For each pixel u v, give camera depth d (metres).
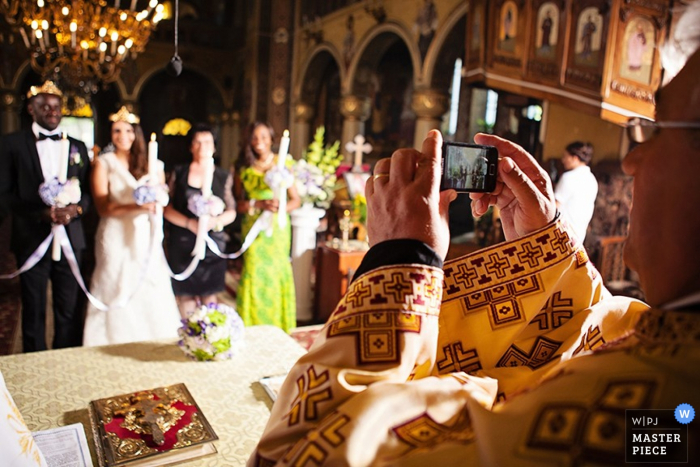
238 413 1.47
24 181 3.04
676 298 0.46
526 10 3.88
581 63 3.61
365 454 0.51
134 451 1.21
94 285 3.18
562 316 0.79
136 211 3.09
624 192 5.44
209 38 18.02
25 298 3.14
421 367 0.62
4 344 3.96
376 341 0.59
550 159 5.61
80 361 1.77
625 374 0.41
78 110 12.24
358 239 5.19
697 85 0.44
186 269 3.37
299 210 4.66
